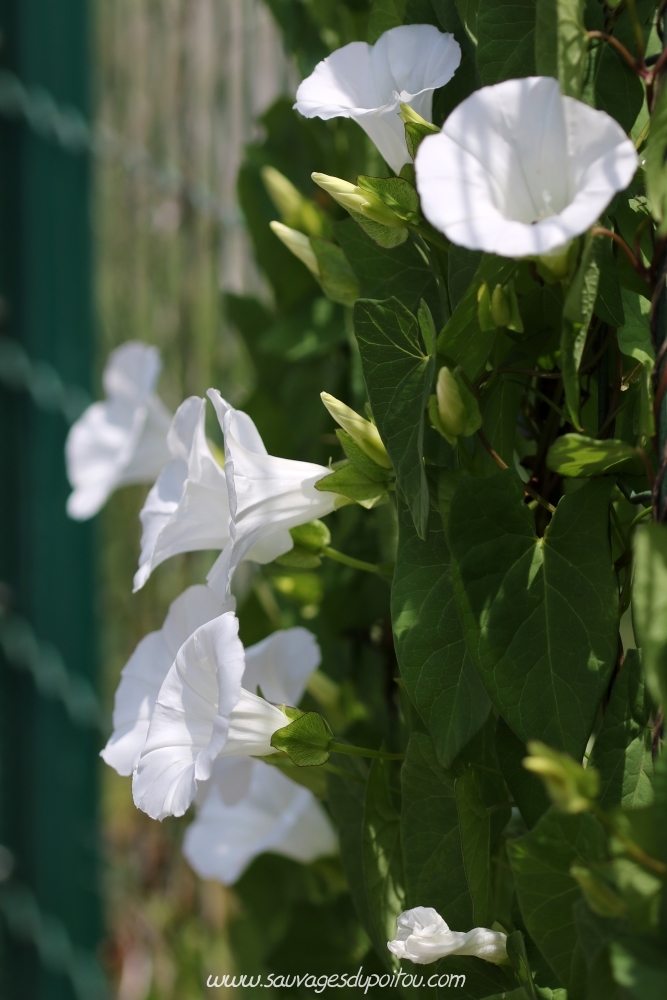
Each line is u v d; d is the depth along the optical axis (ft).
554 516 2.58
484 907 2.65
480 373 2.64
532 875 2.48
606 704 2.62
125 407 3.93
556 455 2.52
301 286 3.42
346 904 3.30
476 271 2.60
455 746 2.61
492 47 2.62
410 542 2.67
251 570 3.61
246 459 2.73
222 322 4.00
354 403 3.36
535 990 2.56
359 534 3.24
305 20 3.39
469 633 2.55
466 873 2.62
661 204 2.45
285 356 3.42
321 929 3.31
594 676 2.54
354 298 2.96
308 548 2.87
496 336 2.63
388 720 3.18
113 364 3.90
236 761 3.03
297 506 2.76
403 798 2.72
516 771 2.61
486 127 2.46
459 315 2.57
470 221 2.41
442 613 2.64
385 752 2.74
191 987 4.53
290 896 3.60
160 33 4.33
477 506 2.57
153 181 4.47
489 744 2.75
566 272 2.51
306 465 2.77
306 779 2.94
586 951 2.42
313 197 3.40
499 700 2.55
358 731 3.23
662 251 2.48
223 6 3.82
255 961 3.78
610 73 2.59
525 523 2.58
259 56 3.71
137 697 2.85
